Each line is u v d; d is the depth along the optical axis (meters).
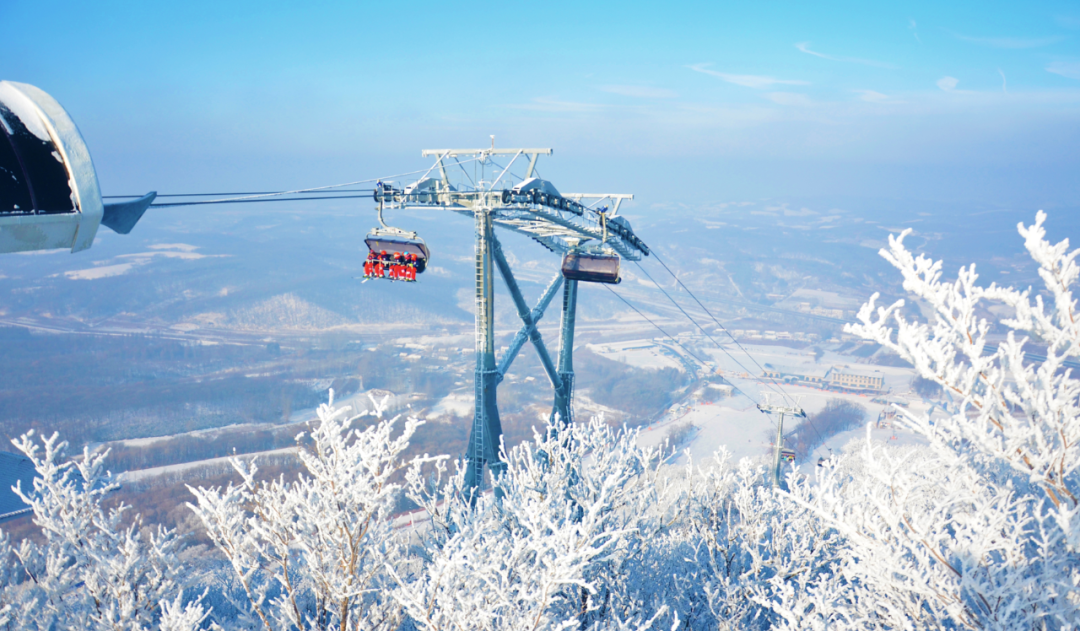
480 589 10.66
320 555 10.79
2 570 12.77
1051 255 6.88
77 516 12.64
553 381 46.97
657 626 14.12
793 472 17.02
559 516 13.16
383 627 11.27
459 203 30.75
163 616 10.99
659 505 17.17
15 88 3.52
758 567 15.92
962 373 7.46
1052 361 7.08
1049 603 8.12
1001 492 9.07
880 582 9.51
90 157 3.55
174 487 119.12
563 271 30.56
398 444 11.06
